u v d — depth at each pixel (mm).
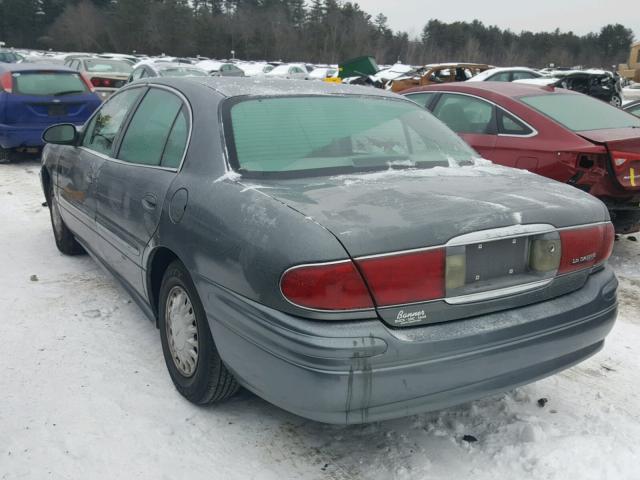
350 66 17141
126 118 4035
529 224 2580
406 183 2844
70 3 82188
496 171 3307
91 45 77000
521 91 6172
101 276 4949
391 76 22172
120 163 3828
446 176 3043
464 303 2467
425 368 2359
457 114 6340
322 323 2281
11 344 3762
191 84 3520
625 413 3168
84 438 2877
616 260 5895
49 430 2932
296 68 32719
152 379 3396
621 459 2766
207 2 88438
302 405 2361
